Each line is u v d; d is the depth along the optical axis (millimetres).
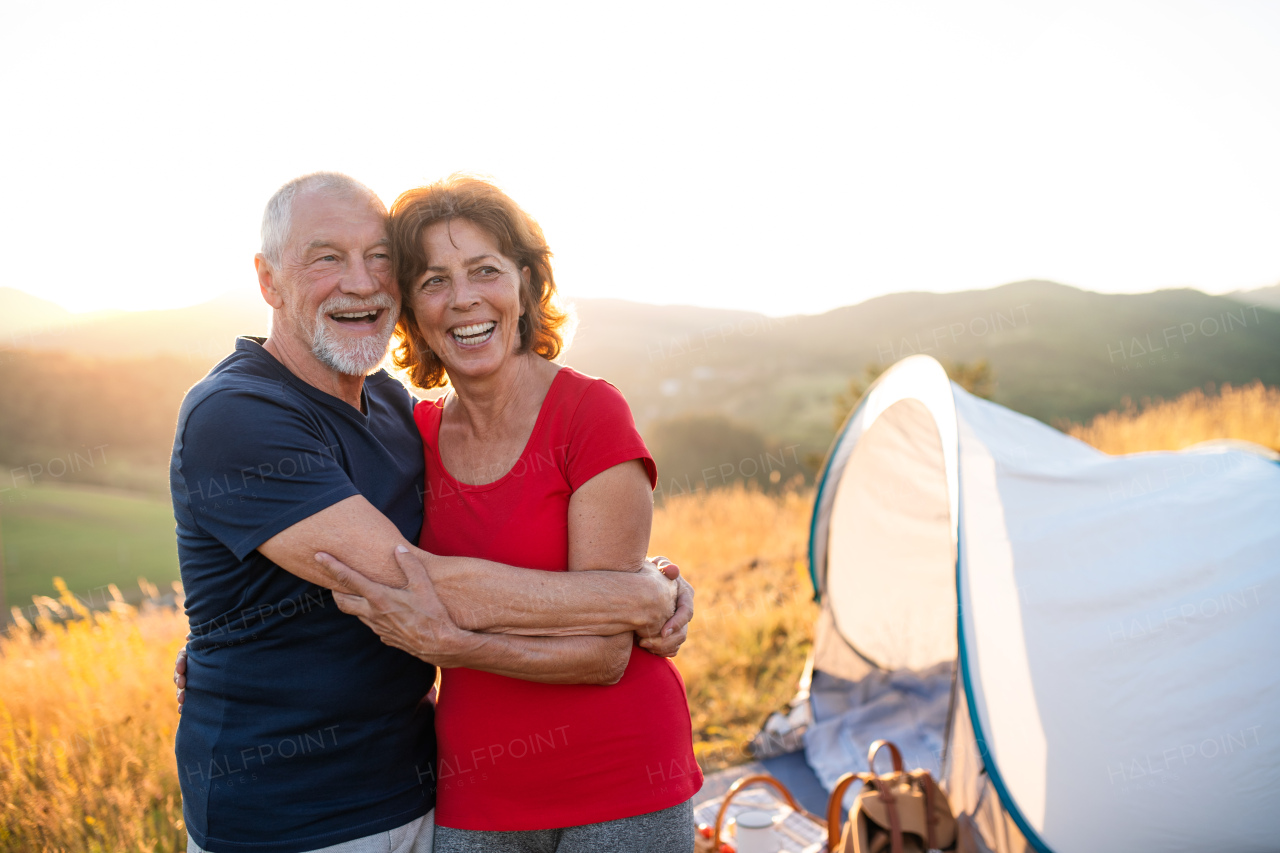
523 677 1693
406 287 1868
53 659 4781
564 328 2111
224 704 1698
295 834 1674
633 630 1795
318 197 1802
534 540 1834
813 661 4750
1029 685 3018
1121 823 2846
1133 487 3547
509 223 1853
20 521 22469
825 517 4816
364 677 1738
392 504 1906
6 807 3312
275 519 1570
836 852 3018
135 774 3703
